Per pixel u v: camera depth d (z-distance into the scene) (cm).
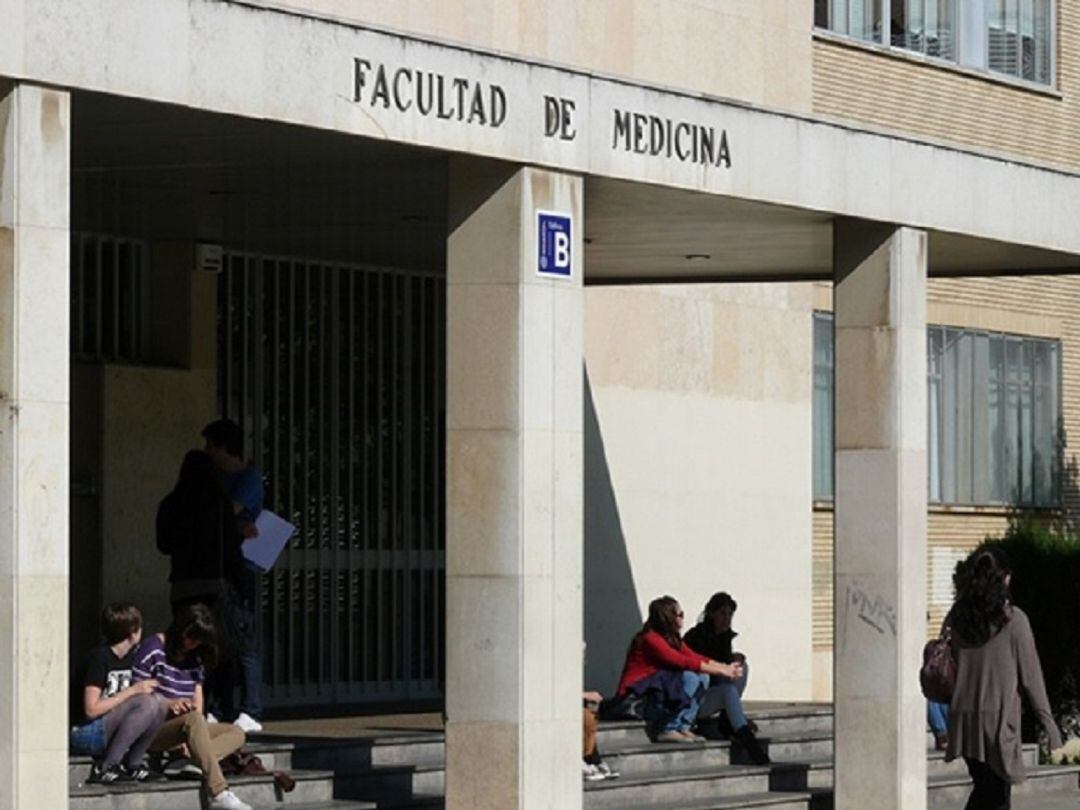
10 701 1248
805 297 2556
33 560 1259
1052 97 3012
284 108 1406
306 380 2128
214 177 1666
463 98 1523
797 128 1786
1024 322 2975
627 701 1981
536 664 1566
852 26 2662
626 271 2188
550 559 1578
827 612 2588
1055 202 2045
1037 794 2205
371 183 1684
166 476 1977
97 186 1706
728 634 2033
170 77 1336
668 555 2380
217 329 2048
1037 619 2416
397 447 2220
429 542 2253
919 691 1888
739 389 2469
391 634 2214
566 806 1586
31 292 1260
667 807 1820
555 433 1587
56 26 1270
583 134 1606
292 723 1925
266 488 2095
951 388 2858
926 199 1902
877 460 1881
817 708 2241
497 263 1570
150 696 1527
